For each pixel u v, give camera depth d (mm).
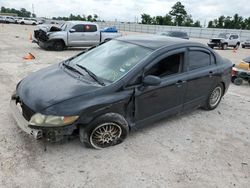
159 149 3668
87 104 3186
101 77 3678
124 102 3488
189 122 4648
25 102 3297
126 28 61406
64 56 11992
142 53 3887
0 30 29406
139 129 3990
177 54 4117
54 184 2848
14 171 2996
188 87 4355
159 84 3584
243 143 4055
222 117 5012
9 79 6781
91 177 2994
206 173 3230
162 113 4125
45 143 3541
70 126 3117
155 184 2963
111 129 3518
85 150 3486
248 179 3189
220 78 5066
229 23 74938
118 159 3361
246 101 6176
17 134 3744
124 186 2895
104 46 4555
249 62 7844
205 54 4758
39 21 58250
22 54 11688
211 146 3877
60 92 3297
